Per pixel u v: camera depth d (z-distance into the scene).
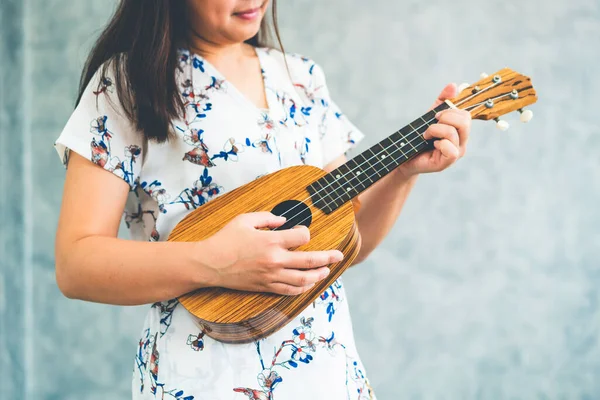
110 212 1.28
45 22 2.55
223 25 1.32
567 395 2.63
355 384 1.33
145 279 1.18
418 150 1.34
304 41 2.54
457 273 2.59
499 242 2.60
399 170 1.41
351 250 1.30
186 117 1.33
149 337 1.33
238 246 1.15
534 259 2.61
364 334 2.58
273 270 1.15
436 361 2.60
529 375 2.62
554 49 2.58
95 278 1.20
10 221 2.55
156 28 1.32
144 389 1.31
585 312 2.63
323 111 1.52
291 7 2.53
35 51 2.55
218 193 1.34
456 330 2.60
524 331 2.61
